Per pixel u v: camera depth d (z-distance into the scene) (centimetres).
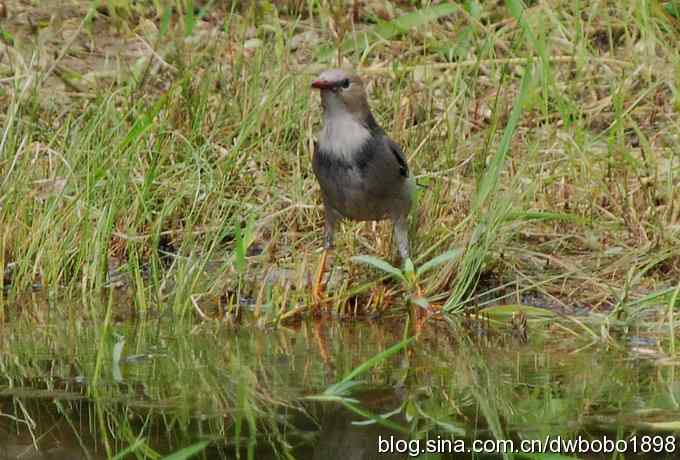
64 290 1128
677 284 1063
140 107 1331
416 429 762
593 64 1491
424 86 1433
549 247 1166
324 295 1074
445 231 1127
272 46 1522
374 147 1059
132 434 754
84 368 895
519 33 1498
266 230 1216
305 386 849
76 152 1224
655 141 1352
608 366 895
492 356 928
